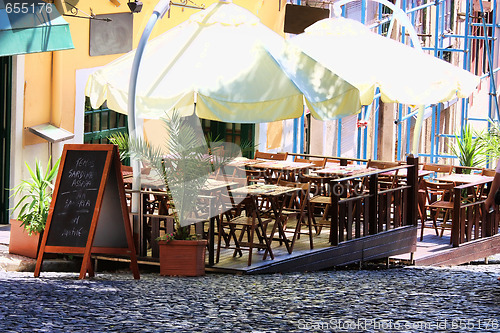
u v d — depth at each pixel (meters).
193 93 10.85
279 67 11.09
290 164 14.30
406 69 13.01
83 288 8.52
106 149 9.66
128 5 14.88
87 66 15.20
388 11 24.48
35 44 12.05
